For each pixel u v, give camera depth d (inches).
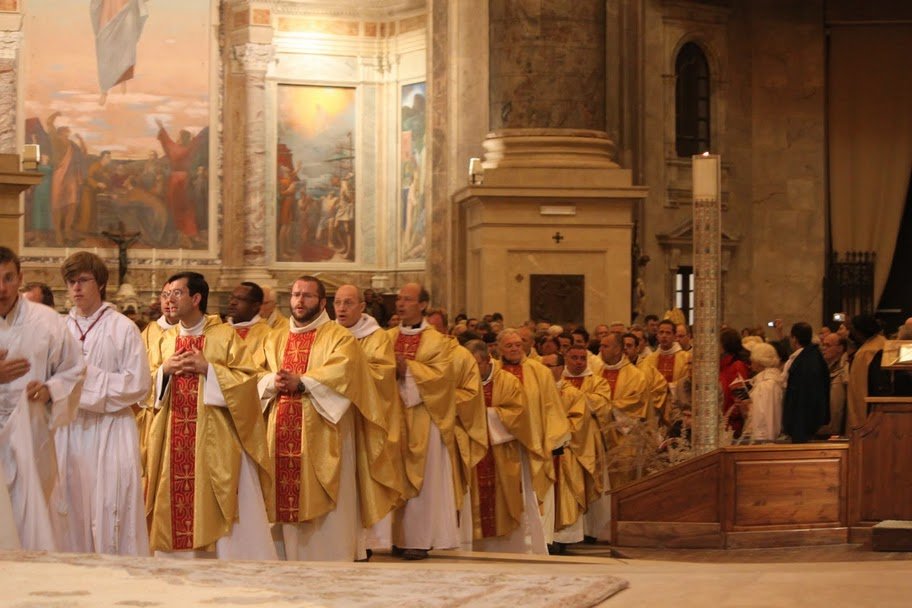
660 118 1088.8
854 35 1129.4
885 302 1137.4
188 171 1165.7
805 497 411.8
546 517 490.9
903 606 175.3
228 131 1173.1
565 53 817.5
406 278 1196.5
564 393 502.3
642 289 936.9
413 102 1195.3
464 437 422.3
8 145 1119.0
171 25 1163.9
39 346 282.7
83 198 1138.7
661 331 593.6
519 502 450.9
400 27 1208.8
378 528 390.0
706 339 448.5
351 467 377.7
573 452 500.1
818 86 1125.7
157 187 1157.1
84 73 1141.7
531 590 191.5
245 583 199.2
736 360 524.7
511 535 454.3
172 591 188.7
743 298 1126.4
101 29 1146.0
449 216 979.9
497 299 818.8
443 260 1002.1
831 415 516.1
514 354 463.5
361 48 1214.3
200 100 1168.8
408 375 405.7
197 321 347.6
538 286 820.6
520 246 820.6
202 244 1168.8
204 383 340.8
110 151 1146.7
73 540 308.3
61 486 306.0
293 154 1199.6
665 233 1083.9
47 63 1133.1
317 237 1205.7
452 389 411.8
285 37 1195.3
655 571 251.1
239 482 343.0
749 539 407.8
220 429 339.9
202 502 337.7
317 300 377.7
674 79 1094.4
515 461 450.9
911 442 404.5
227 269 1172.5
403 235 1202.6
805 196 1124.5
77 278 313.1
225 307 1158.3
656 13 1086.4
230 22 1171.9
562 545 506.6
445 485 410.6
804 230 1125.1
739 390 502.3
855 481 410.9
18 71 1124.5
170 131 1161.4
